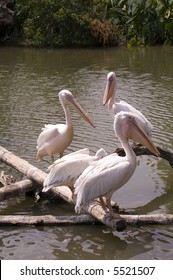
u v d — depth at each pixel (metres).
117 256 7.06
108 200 7.59
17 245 7.37
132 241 7.43
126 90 17.06
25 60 24.91
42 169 10.01
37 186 9.03
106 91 10.41
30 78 19.94
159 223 7.83
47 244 7.40
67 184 7.95
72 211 8.58
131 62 23.19
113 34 29.31
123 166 7.40
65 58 25.31
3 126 13.20
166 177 9.80
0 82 19.27
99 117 13.73
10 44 31.08
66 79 19.50
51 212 8.55
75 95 16.59
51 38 29.72
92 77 19.72
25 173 9.13
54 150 9.34
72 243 7.42
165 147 11.19
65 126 9.30
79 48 29.28
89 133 12.29
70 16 29.55
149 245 7.30
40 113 14.45
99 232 7.71
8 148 11.32
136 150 9.50
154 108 14.54
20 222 7.91
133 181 9.63
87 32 29.61
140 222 7.82
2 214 8.49
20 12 30.94
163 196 9.01
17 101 16.03
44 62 24.12
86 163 7.90
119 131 7.67
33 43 29.83
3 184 9.35
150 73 20.20
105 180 7.39
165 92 16.55
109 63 23.19
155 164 10.44
